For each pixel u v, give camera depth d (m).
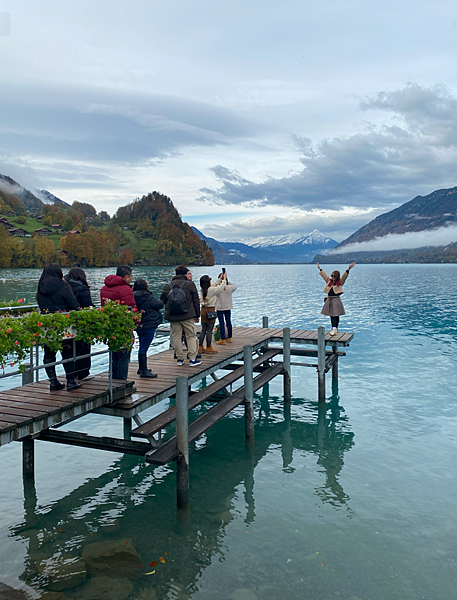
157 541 6.22
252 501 7.42
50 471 8.57
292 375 16.52
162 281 89.38
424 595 5.12
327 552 5.97
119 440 7.38
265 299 47.50
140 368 8.62
